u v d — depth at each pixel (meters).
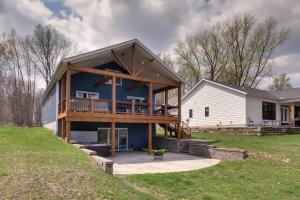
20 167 8.24
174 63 48.75
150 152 20.70
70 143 16.09
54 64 47.09
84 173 8.21
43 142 14.80
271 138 21.22
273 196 9.62
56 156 10.58
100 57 20.19
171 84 22.47
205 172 13.22
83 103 18.38
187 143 20.61
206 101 29.06
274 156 15.91
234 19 41.41
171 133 25.05
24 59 45.84
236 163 15.34
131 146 24.03
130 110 21.97
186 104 31.45
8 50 44.59
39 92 50.31
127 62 22.64
